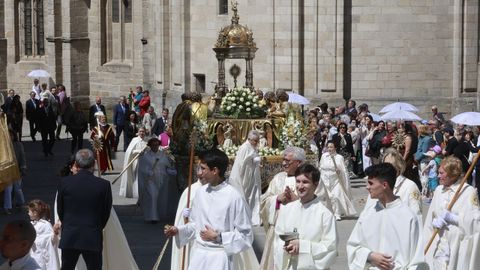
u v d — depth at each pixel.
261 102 33.09
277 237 15.11
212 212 15.43
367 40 45.12
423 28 45.22
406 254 13.66
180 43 49.91
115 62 59.03
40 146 48.53
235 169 27.14
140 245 24.70
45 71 59.53
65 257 17.39
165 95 51.22
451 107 45.50
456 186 17.56
